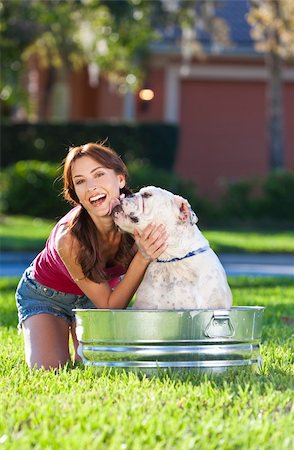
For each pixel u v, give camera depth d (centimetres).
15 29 2325
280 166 2434
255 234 2144
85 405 475
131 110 2650
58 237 589
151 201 546
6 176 2333
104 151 590
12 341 738
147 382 527
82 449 402
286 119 2667
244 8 2705
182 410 468
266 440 419
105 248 605
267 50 2375
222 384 528
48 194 2294
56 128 2492
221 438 422
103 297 589
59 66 2548
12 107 2777
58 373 585
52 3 2312
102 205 581
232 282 1237
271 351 664
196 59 2609
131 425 437
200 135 2641
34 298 638
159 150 2483
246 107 2634
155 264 566
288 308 945
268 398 485
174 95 2620
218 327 542
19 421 452
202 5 2395
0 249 1741
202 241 564
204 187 2652
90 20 2334
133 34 2356
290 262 1712
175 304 562
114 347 547
